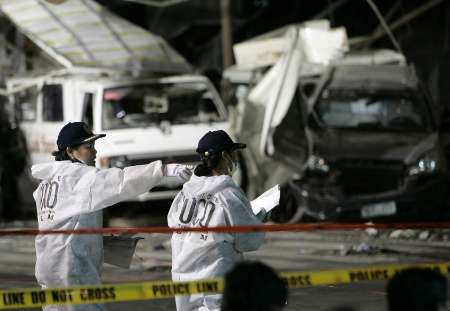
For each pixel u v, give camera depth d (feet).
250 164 160.56
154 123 159.02
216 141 56.54
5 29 185.78
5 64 186.19
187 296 55.67
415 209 147.84
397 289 36.83
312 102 158.61
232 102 178.50
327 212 147.74
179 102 163.12
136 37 172.96
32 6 175.73
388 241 136.87
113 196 57.57
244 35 251.19
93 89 159.43
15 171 176.55
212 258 55.57
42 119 169.17
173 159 157.07
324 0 245.65
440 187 149.18
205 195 55.88
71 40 169.78
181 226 56.44
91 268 58.59
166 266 116.67
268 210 59.21
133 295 52.54
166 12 248.73
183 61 171.32
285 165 154.71
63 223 58.29
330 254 125.49
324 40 165.17
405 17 203.21
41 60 185.68
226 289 38.34
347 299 94.73
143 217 161.58
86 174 58.23
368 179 149.18
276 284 37.91
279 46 171.32
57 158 60.49
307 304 92.63
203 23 250.37
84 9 177.27
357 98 160.56
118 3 242.99
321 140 152.05
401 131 156.25
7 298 52.75
